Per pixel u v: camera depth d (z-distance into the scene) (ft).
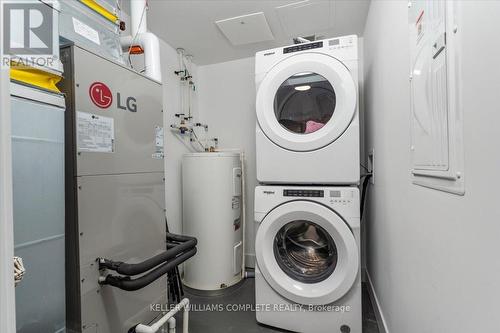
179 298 5.44
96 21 3.07
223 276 6.85
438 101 2.21
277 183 5.15
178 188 7.65
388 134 4.18
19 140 2.00
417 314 2.93
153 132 3.60
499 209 1.47
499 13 1.44
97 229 2.73
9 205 1.22
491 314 1.56
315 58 4.76
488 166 1.57
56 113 2.29
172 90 7.51
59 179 2.31
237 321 5.50
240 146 8.57
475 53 1.67
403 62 3.30
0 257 1.17
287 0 5.54
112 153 2.93
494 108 1.49
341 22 6.45
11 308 1.20
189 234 6.99
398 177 3.63
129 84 3.19
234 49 7.77
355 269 4.49
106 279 2.76
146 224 3.43
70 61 2.52
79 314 2.55
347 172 4.61
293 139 4.85
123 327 3.06
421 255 2.80
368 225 6.45
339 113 4.61
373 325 5.23
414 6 2.83
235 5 5.66
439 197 2.32
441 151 2.17
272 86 5.02
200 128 8.80
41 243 2.16
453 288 2.07
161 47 7.11
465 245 1.86
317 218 4.67
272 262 5.04
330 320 4.73
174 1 5.47
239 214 7.41
